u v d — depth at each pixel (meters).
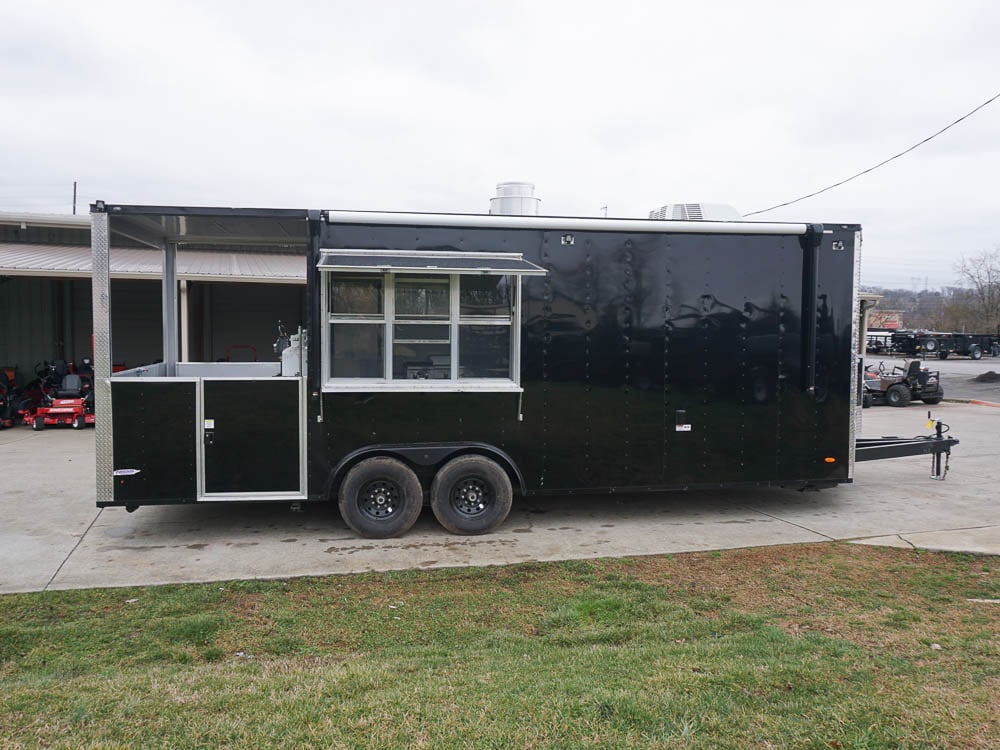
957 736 2.90
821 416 7.24
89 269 13.65
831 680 3.46
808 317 7.13
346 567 5.77
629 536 6.69
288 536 6.68
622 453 6.89
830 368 7.23
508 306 6.68
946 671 3.62
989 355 44.28
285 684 3.46
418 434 6.59
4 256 14.23
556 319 6.73
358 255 6.38
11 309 16.38
